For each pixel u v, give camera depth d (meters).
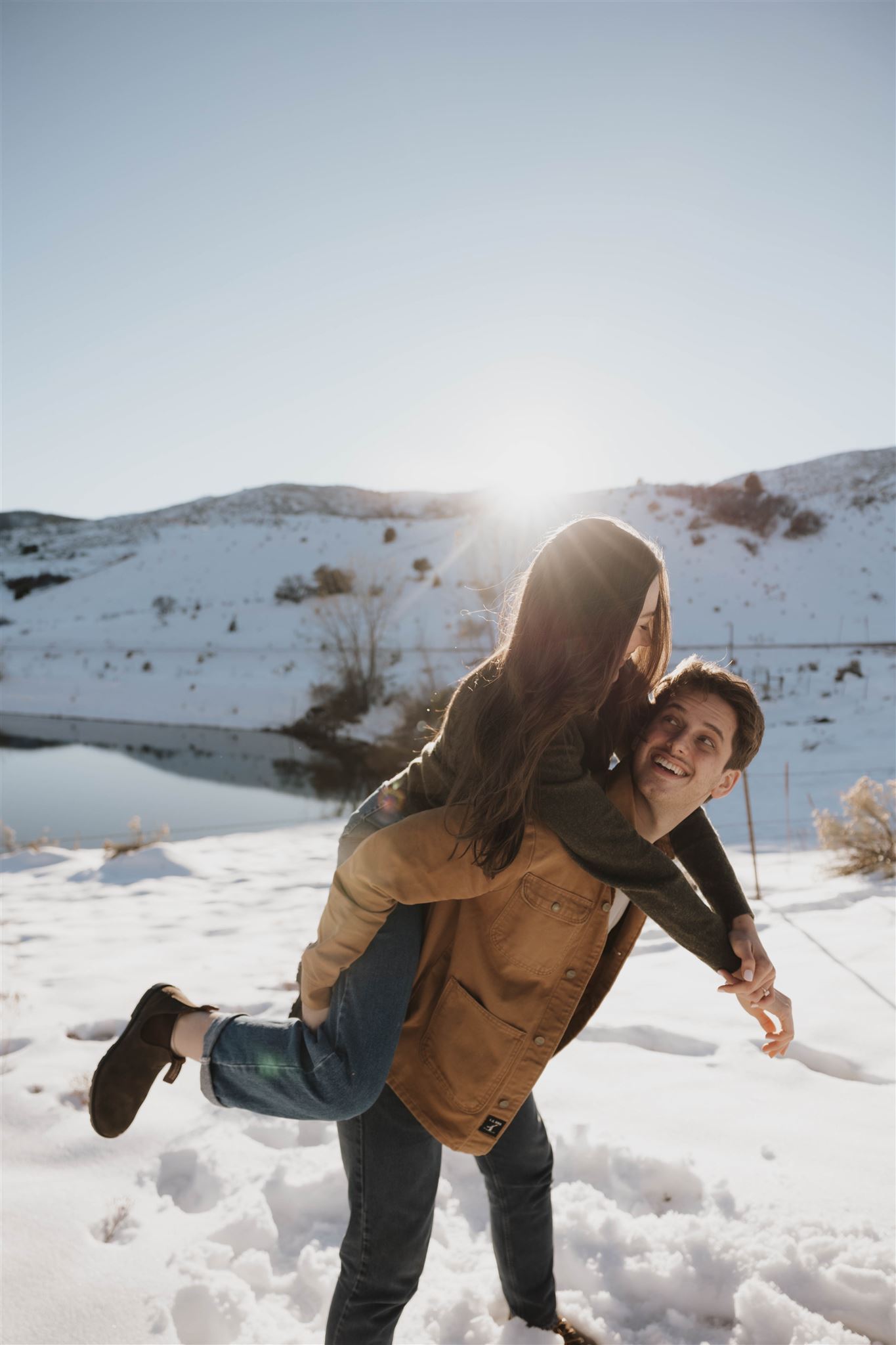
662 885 1.58
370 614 37.38
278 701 35.78
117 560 81.94
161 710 36.22
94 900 7.70
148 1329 1.99
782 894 6.15
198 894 7.80
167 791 20.75
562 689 1.50
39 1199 2.53
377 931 1.63
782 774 15.05
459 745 1.58
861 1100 2.90
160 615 56.78
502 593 1.78
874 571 54.56
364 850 1.56
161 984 1.81
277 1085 1.59
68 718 36.12
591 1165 2.60
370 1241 1.71
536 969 1.67
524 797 1.52
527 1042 1.68
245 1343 1.96
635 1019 3.80
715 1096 3.00
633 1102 3.00
